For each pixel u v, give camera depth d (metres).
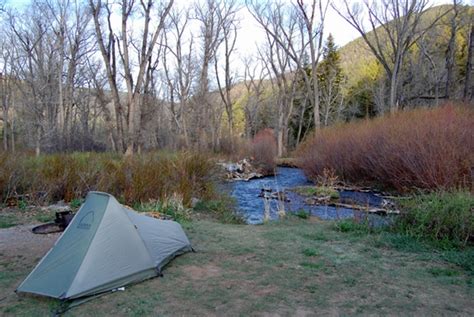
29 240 6.09
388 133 14.32
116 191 9.41
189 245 5.64
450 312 3.57
